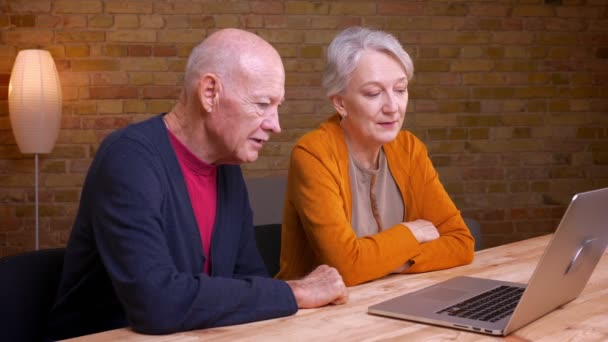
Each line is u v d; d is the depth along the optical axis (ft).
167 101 17.67
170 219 5.35
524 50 18.62
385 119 7.02
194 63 5.41
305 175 6.95
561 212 18.98
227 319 4.85
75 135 17.52
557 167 18.92
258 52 5.35
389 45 6.99
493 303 5.17
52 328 5.58
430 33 18.35
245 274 6.30
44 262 5.60
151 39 17.54
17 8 17.24
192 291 4.78
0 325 5.23
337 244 6.56
